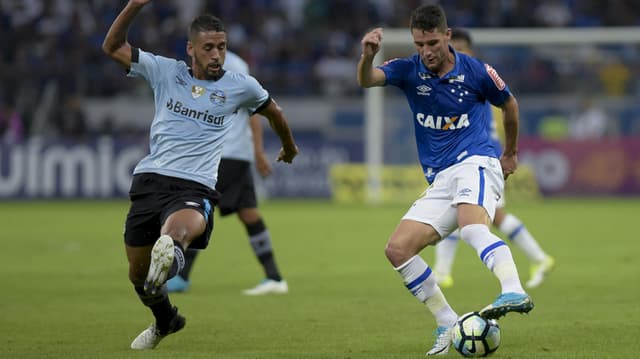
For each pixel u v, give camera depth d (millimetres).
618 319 28875
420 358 22828
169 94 24047
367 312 30844
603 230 61812
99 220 69875
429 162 25297
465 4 112875
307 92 102250
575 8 113875
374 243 54844
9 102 95938
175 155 23766
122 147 88312
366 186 89250
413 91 25141
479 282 38719
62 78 98188
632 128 92438
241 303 33062
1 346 24719
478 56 95062
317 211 78750
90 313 30734
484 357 22562
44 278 40156
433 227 24391
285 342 25344
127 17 23312
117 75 101000
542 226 64625
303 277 40562
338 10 114625
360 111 91500
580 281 38719
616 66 94688
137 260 24000
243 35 112062
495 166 24828
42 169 88062
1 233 60875
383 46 83438
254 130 36188
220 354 23438
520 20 112250
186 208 23047
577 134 92062
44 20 110000
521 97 93750
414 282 23984
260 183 90375
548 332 26562
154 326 24391
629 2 114500
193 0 113500
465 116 24891
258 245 35688
